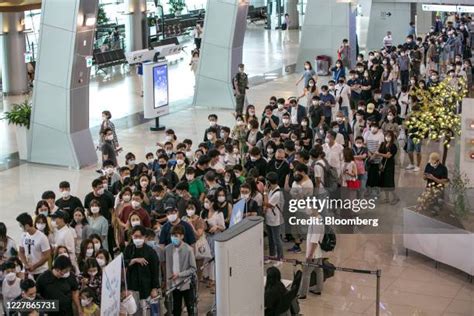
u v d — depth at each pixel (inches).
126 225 514.0
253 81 1249.4
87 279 421.7
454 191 552.1
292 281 483.2
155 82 929.5
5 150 876.0
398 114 810.8
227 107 1067.3
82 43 798.5
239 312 397.4
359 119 742.5
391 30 1550.2
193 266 460.1
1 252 478.9
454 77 928.3
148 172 570.9
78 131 818.2
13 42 1139.9
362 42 1691.7
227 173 557.3
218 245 385.1
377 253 570.3
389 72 996.6
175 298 458.6
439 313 482.9
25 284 393.1
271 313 432.1
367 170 660.1
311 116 767.7
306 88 904.9
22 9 1093.8
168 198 514.6
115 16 1601.9
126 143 885.8
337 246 582.6
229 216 516.4
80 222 511.5
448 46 1277.1
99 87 1210.0
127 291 420.5
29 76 1211.2
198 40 1509.6
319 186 583.8
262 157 608.7
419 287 518.6
